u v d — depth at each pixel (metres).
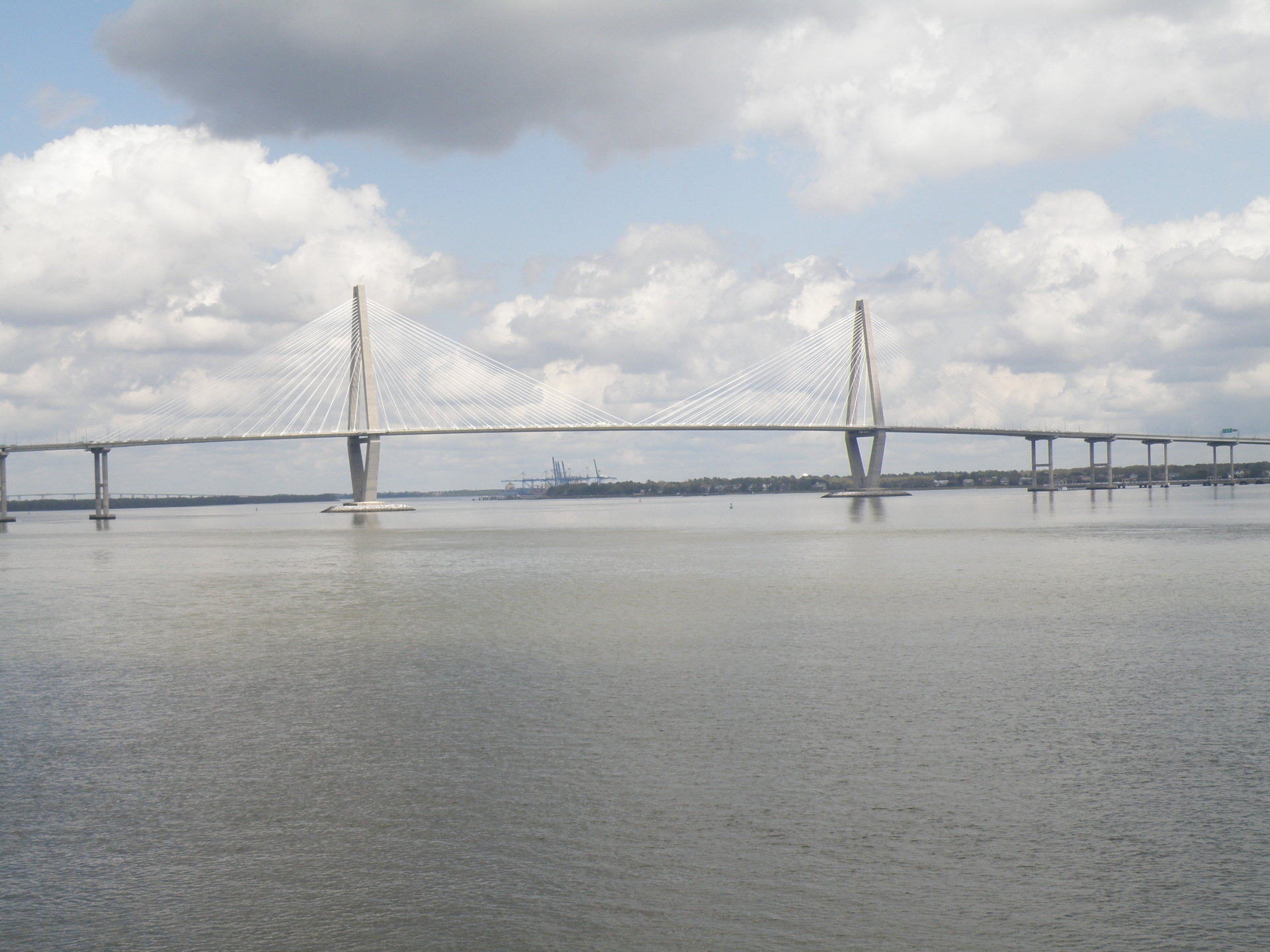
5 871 15.13
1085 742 20.86
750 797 17.64
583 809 17.17
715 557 75.81
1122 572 57.56
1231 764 19.25
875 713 23.53
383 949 12.68
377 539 112.25
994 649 32.22
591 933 12.97
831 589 50.94
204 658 33.12
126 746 21.83
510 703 25.25
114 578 65.88
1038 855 15.09
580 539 106.25
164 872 14.99
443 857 15.27
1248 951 12.37
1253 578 52.59
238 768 20.02
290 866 15.10
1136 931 12.87
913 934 12.84
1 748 21.81
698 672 28.91
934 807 17.11
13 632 40.19
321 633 38.41
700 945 12.62
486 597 50.19
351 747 21.33
